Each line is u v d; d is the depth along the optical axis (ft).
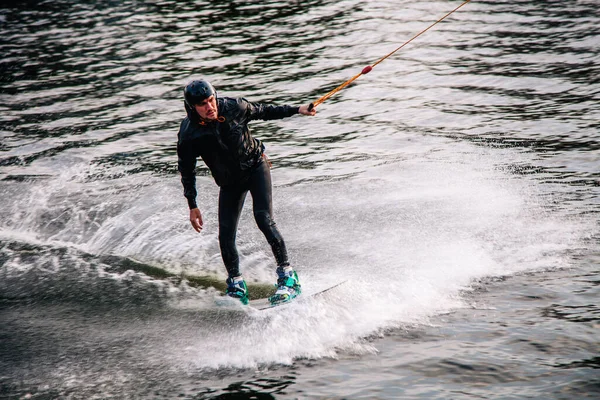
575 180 63.21
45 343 42.88
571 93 89.45
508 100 88.94
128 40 134.10
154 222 61.62
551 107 84.94
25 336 43.93
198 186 69.10
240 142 43.75
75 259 56.29
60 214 65.26
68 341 42.98
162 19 150.00
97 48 129.59
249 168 45.24
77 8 165.78
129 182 71.67
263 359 38.86
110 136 86.33
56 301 48.96
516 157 70.33
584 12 131.03
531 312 41.57
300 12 147.95
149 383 37.45
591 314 40.83
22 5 172.24
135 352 41.04
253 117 44.52
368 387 35.19
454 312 42.42
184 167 44.29
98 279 52.21
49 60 123.44
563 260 48.44
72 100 101.35
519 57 106.93
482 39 118.62
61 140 85.61
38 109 98.07
